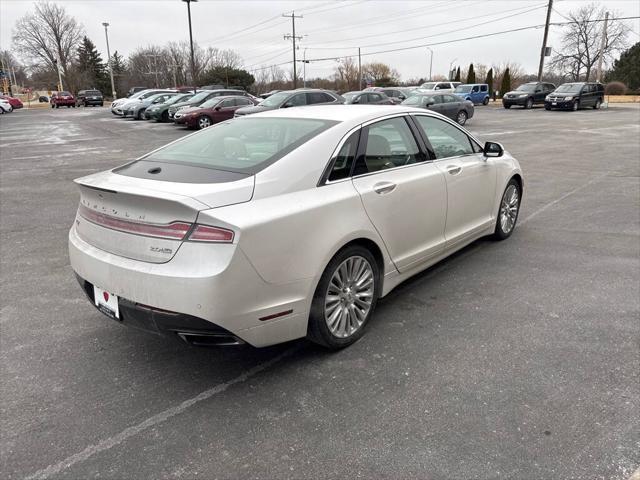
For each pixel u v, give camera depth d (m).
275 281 2.76
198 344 2.72
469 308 3.92
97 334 3.63
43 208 7.60
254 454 2.41
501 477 2.22
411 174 3.79
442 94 21.22
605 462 2.29
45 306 4.11
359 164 3.38
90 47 92.69
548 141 15.33
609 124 21.28
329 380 3.01
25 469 2.33
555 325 3.61
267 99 19.20
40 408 2.77
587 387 2.86
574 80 67.81
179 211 2.56
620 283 4.34
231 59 97.19
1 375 3.10
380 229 3.45
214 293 2.53
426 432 2.53
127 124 25.94
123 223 2.76
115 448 2.46
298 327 2.96
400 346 3.37
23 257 5.35
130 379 3.06
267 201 2.77
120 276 2.75
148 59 93.12
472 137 4.84
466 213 4.56
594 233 5.82
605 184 8.66
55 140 18.30
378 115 3.69
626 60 66.50
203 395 2.88
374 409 2.72
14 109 51.09
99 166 11.81
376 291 3.56
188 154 3.35
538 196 7.83
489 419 2.61
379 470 2.29
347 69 88.06
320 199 3.01
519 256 5.08
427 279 4.53
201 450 2.44
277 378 3.04
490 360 3.17
